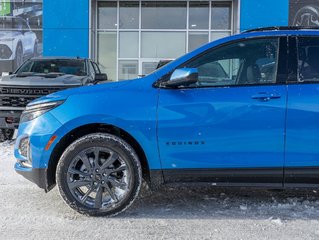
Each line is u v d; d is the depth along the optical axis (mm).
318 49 4449
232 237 3941
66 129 4359
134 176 4363
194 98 4348
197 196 5172
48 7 16422
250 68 4461
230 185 4391
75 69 10203
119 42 17328
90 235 3988
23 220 4363
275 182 4387
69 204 4383
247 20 16078
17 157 4586
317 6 15875
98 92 4465
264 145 4301
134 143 4488
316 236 3971
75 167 4398
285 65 4410
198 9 17109
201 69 4488
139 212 4602
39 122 4410
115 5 17172
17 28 16609
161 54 17281
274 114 4277
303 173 4340
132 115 4324
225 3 17031
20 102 8797
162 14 17172
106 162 4367
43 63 10375
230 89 4375
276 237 3941
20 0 16484
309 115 4270
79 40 16469
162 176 4398
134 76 17422
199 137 4316
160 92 4402
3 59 16719
